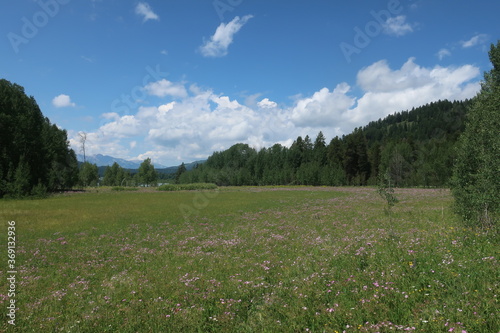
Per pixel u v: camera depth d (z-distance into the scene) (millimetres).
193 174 130750
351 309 6105
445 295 6207
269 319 6238
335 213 25422
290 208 31484
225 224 22078
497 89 15453
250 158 123062
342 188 76188
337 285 7590
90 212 30078
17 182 47781
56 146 69562
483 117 14172
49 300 8500
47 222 23875
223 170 119938
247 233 17891
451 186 15461
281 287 8055
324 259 10469
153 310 7172
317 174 95562
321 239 14477
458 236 11297
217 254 13016
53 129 74750
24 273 11133
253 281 8867
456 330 4738
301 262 10508
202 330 6215
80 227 21719
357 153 101688
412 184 75562
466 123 15398
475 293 5938
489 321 4918
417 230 14547
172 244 15672
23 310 7773
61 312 7645
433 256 8641
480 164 13305
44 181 60000
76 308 7809
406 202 33094
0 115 50688
